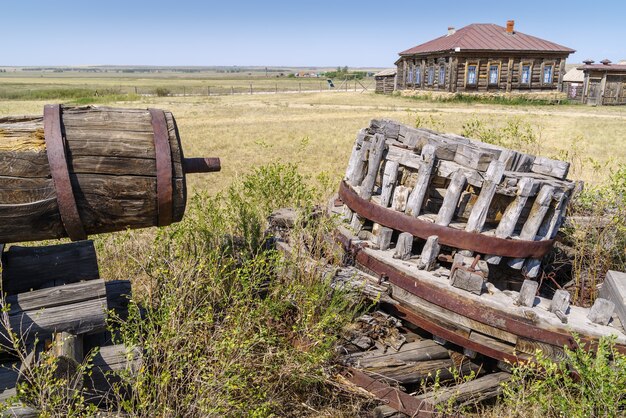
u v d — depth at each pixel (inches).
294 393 157.5
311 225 226.5
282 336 165.3
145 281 203.2
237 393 141.3
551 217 184.5
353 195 213.3
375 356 170.9
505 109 1306.6
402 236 188.1
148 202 152.0
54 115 145.3
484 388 165.3
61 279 166.7
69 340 133.9
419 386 171.9
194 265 165.9
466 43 1470.2
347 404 158.1
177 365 135.8
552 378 148.1
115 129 148.4
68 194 141.3
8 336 136.2
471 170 179.3
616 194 234.4
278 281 180.7
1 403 114.7
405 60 1836.9
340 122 1026.1
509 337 162.7
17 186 139.9
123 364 143.7
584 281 220.4
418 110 1279.5
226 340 138.8
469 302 167.0
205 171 165.5
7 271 162.4
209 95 2084.2
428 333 189.5
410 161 192.5
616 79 1529.3
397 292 184.9
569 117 1133.7
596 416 138.8
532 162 196.7
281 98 1829.5
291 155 643.5
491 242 177.3
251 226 229.5
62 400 120.4
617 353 140.4
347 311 180.4
